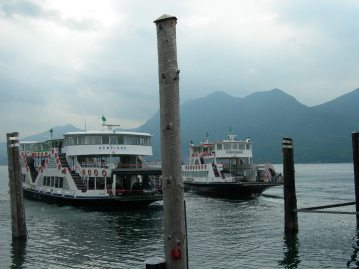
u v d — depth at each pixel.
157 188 44.88
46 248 25.03
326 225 32.16
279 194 65.31
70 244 26.08
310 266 20.67
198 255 22.91
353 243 25.62
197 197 57.25
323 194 68.75
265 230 30.30
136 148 46.69
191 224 33.59
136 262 21.77
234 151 62.16
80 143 45.66
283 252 23.45
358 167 26.88
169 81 7.59
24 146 65.88
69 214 39.19
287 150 27.22
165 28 7.58
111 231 30.33
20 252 24.05
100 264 21.47
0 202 55.41
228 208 44.38
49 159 50.75
